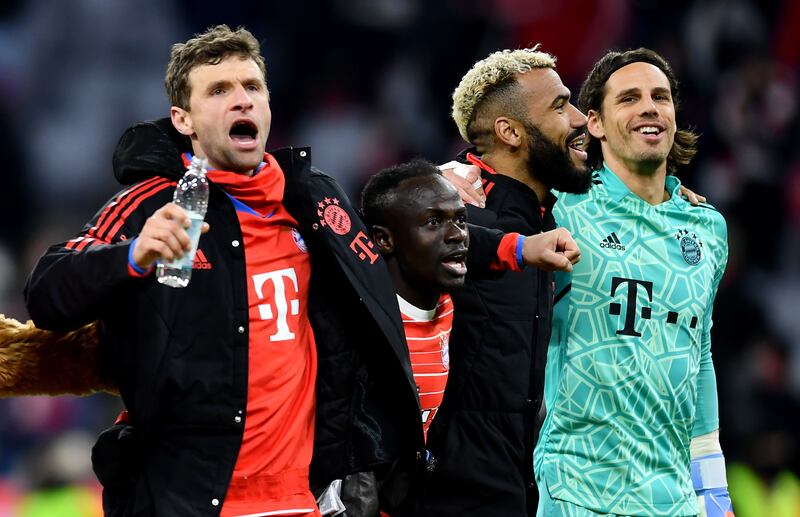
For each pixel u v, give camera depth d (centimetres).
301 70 3136
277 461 920
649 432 1138
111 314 905
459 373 1088
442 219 1014
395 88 3136
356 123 3094
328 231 965
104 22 2988
